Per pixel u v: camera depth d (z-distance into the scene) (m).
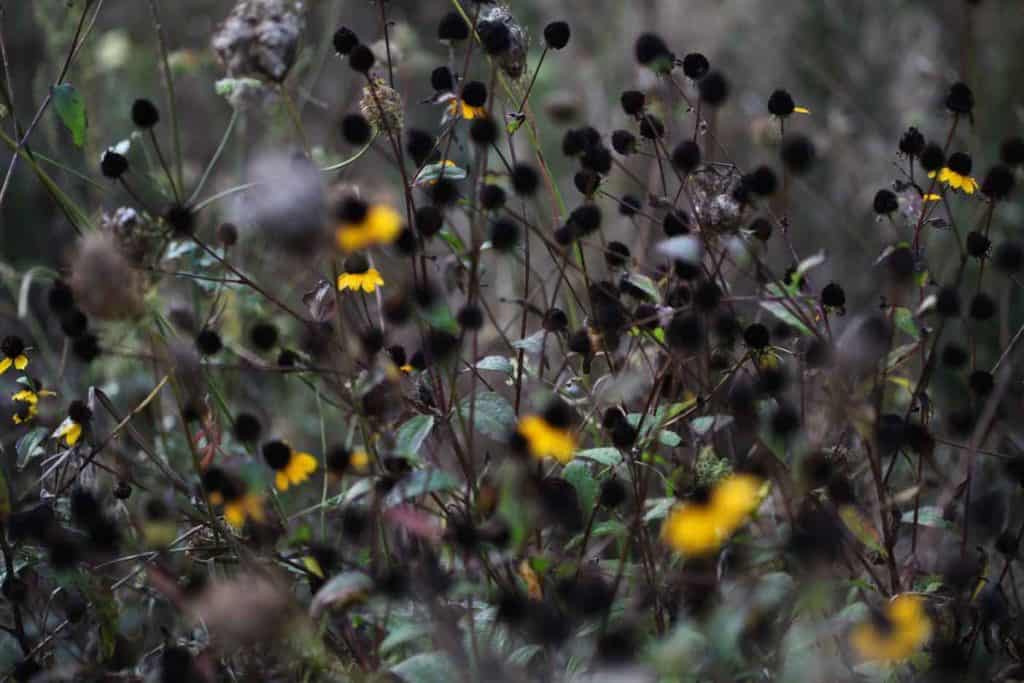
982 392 1.97
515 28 2.02
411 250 1.92
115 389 2.24
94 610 2.00
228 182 2.43
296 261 1.94
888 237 2.55
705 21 3.33
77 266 1.89
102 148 2.48
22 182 2.71
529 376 2.04
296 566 1.93
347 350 1.93
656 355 2.07
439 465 1.99
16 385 2.28
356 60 1.97
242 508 1.90
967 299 2.40
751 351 1.97
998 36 3.00
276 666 1.95
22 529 1.95
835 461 1.98
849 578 1.95
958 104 2.00
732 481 1.88
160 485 2.06
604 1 3.39
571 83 3.28
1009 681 1.96
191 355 1.93
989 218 1.99
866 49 3.15
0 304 2.31
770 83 3.21
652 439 1.96
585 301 2.23
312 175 1.82
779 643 1.88
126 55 2.73
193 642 1.98
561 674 1.92
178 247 2.07
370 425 1.91
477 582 1.97
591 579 1.91
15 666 1.98
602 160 1.98
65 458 2.00
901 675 1.94
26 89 2.90
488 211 1.96
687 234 1.97
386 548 1.95
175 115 2.16
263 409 2.28
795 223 2.71
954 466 2.14
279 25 2.14
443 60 3.33
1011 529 2.03
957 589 1.95
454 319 1.93
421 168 1.98
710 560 1.92
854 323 1.91
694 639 1.85
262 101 2.22
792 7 3.26
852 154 2.78
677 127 2.44
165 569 1.96
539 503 1.89
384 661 1.94
